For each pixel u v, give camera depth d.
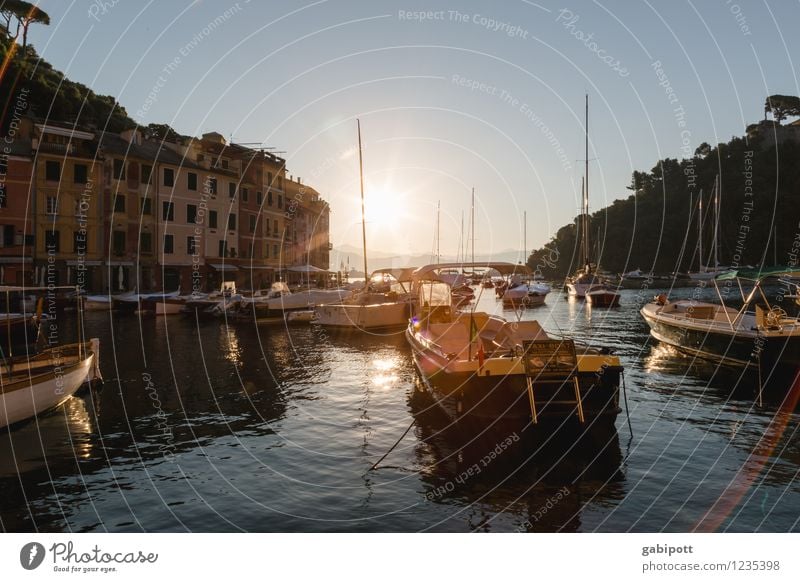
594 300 43.06
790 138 103.62
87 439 9.79
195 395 13.17
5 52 39.22
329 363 17.88
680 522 6.51
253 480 7.91
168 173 43.66
